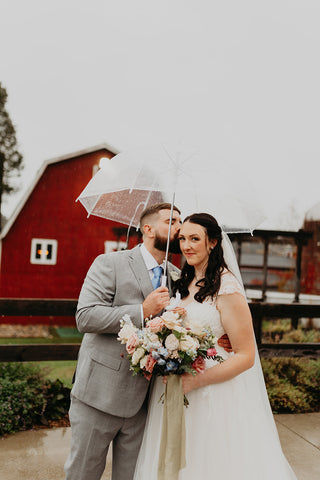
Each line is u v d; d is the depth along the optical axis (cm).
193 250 201
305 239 968
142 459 204
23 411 358
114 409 200
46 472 288
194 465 186
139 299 206
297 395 439
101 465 208
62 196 1487
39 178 1468
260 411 209
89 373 204
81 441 203
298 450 338
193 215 206
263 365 497
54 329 1381
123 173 216
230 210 233
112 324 192
